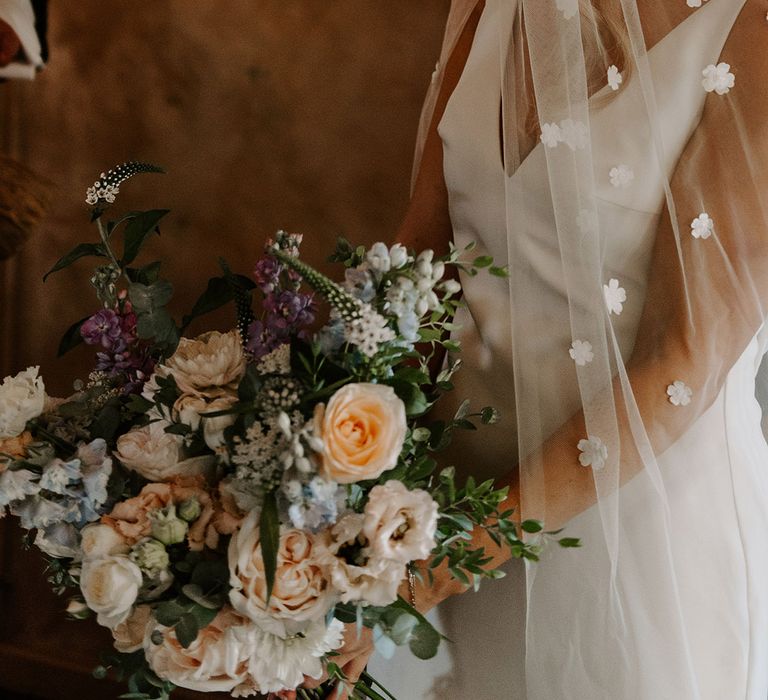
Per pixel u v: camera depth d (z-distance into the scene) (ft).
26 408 2.80
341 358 2.56
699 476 3.08
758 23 2.89
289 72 7.20
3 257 7.41
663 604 2.90
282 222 7.33
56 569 2.97
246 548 2.40
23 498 2.68
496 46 3.61
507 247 3.35
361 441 2.33
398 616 2.60
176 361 2.84
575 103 2.98
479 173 3.52
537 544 2.74
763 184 2.84
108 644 6.93
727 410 3.15
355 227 7.23
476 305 3.51
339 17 7.09
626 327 3.13
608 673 2.92
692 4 3.00
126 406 2.98
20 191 7.36
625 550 2.95
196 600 2.46
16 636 7.06
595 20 3.12
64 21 7.32
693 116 2.98
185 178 7.43
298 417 2.38
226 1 7.20
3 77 7.30
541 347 3.17
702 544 3.05
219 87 7.30
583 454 2.96
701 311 2.89
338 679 3.21
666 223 2.98
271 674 2.52
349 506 2.53
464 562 2.64
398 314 2.58
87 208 7.47
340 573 2.39
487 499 2.65
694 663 3.00
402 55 7.05
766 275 2.86
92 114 7.41
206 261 7.46
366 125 7.15
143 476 2.71
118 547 2.55
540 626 3.01
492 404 3.51
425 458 2.67
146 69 7.35
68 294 7.47
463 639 3.56
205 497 2.60
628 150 3.02
